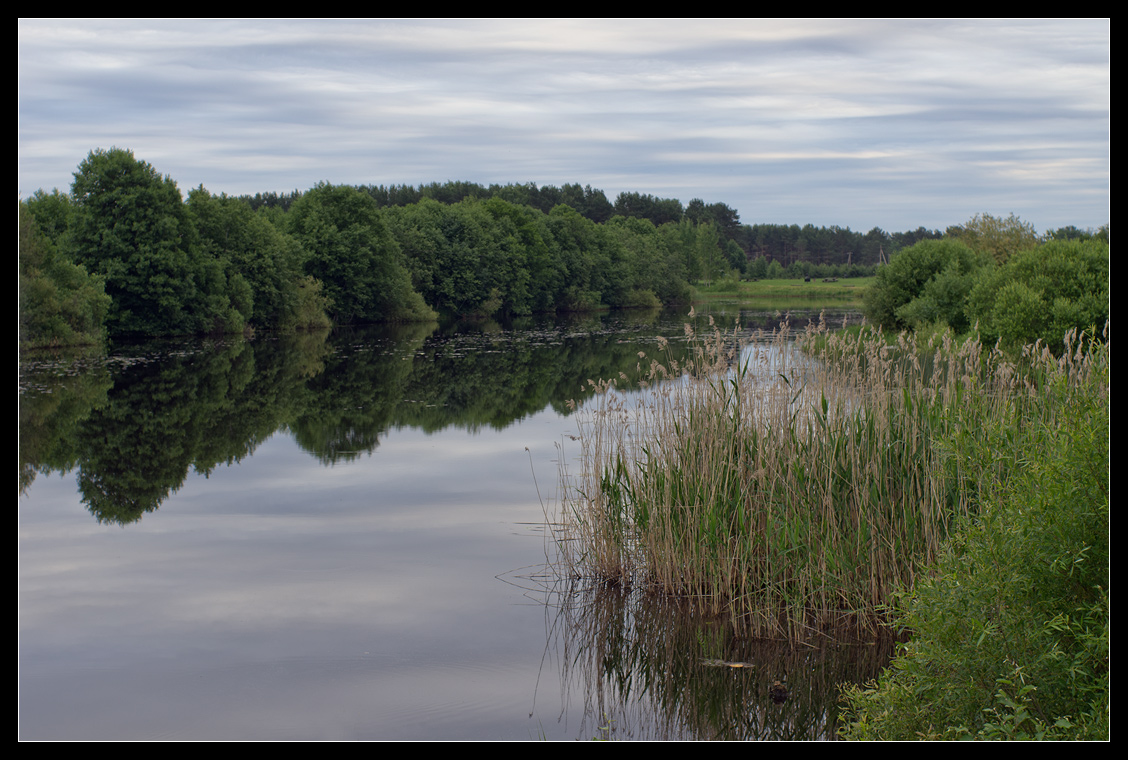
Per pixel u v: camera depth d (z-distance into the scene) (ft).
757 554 27.91
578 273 269.03
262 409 71.82
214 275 149.79
